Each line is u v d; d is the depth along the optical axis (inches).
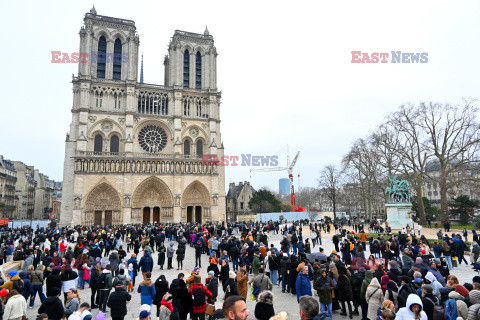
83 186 3061.0
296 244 1245.7
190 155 3612.2
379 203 4274.1
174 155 3501.5
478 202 2610.7
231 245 1098.1
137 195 3289.9
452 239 1054.4
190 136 3715.6
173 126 3624.5
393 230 2129.7
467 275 891.4
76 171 3051.2
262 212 4284.0
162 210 3417.8
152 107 3609.7
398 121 2455.7
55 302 473.4
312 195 6614.2
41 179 5698.8
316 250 1467.8
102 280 662.5
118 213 3193.9
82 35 3388.3
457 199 2669.8
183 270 1115.3
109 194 3206.2
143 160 3344.0
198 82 3946.9
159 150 3582.7
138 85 3555.6
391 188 2324.1
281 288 829.8
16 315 486.9
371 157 2748.5
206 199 3580.2
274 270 856.3
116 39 3607.3
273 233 2338.8
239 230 2613.2
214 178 3619.6
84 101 3238.2
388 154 2559.1
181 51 3818.9
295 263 751.1
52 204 6648.6
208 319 526.9
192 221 3513.8
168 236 2034.9
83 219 3024.1
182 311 504.1
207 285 596.7
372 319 486.3
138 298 782.5
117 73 3567.9
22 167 4862.2
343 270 605.3
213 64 3954.2
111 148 3373.5
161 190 3425.2
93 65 3393.2
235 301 240.8
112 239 1401.3
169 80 3993.6
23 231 2199.8
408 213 2237.9
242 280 648.4
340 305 684.1
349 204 4035.4
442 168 2384.4
